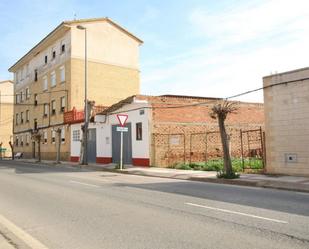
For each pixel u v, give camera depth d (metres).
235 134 29.19
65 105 38.50
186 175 17.83
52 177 18.38
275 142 17.02
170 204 9.71
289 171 16.42
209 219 7.80
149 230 6.91
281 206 9.30
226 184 14.77
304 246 5.77
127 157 26.41
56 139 40.12
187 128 25.97
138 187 13.64
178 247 5.80
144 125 24.58
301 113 15.97
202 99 27.08
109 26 40.56
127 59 41.75
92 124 31.38
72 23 38.03
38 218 8.21
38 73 46.53
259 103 31.05
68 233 6.82
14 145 56.03
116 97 40.44
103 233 6.75
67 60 38.53
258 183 14.01
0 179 17.47
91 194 11.79
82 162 28.38
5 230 7.15
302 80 15.91
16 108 55.44
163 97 25.27
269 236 6.38
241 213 8.41
